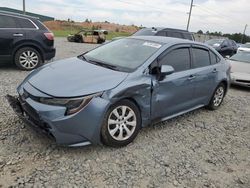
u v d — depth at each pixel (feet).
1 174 10.62
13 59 27.76
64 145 11.82
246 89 32.30
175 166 12.49
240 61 34.35
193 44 17.93
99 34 86.48
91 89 11.89
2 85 22.21
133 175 11.46
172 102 15.76
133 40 17.10
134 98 13.35
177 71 16.03
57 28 189.88
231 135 16.85
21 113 13.10
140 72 13.79
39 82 12.73
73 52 48.57
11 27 27.04
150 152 13.41
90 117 11.65
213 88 19.77
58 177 10.80
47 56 29.63
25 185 10.16
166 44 15.99
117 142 13.17
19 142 12.93
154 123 15.26
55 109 11.31
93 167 11.66
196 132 16.60
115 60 15.05
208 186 11.39
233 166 13.19
